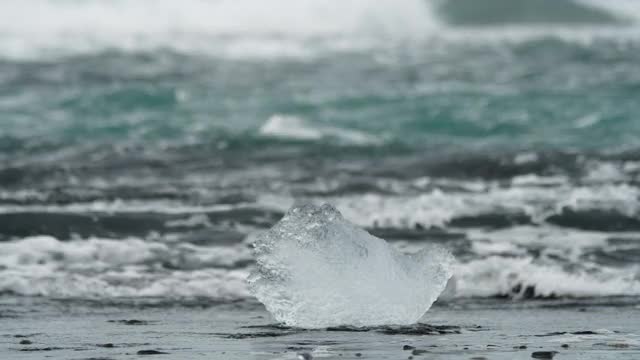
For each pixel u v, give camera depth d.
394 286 22.08
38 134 66.12
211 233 38.25
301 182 48.88
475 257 34.19
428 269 22.38
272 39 108.94
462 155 54.53
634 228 39.59
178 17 118.69
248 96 81.12
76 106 76.25
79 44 104.56
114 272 31.53
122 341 20.88
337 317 22.03
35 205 42.41
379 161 55.50
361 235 22.30
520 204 43.16
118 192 45.53
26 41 106.19
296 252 22.02
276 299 22.06
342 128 68.81
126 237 37.44
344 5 120.50
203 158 55.94
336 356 18.67
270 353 19.09
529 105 76.38
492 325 23.14
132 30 114.94
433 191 46.25
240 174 51.25
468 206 42.91
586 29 116.56
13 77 86.50
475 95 79.94
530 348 19.62
